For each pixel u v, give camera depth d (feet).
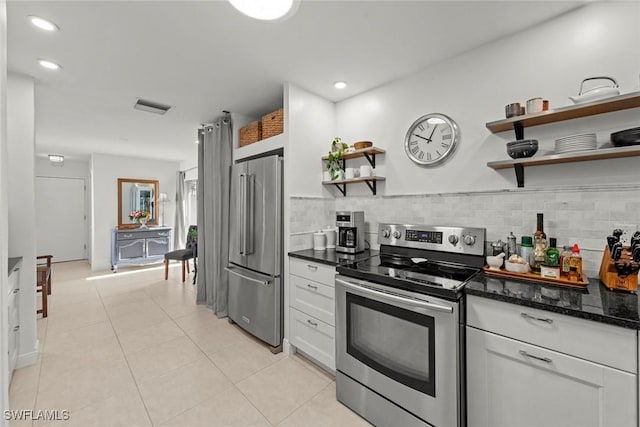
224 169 10.64
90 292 13.56
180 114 10.75
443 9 5.17
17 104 7.40
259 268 8.55
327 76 7.75
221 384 6.57
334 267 6.68
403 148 7.75
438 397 4.58
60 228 21.01
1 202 2.83
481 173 6.36
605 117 4.96
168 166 21.66
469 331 4.50
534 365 3.92
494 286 4.60
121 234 18.07
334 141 8.80
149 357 7.73
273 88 8.51
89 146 16.26
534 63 5.65
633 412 3.26
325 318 6.94
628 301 3.83
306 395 6.24
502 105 6.06
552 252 4.85
